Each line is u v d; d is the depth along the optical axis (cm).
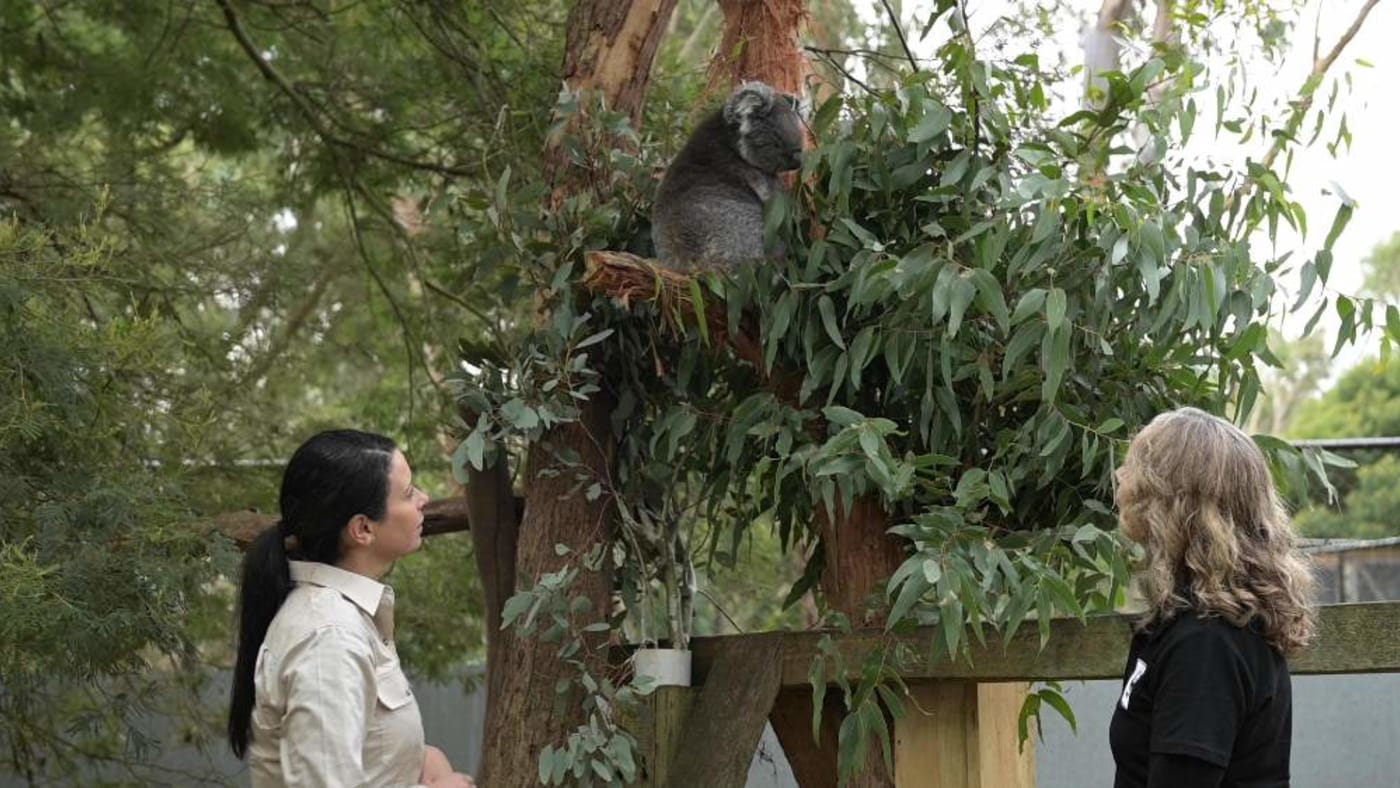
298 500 243
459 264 705
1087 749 619
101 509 439
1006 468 323
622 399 383
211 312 826
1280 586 222
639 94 415
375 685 231
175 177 666
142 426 522
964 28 330
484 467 414
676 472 382
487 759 382
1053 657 310
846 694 325
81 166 694
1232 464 227
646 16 411
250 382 700
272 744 232
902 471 299
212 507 647
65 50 698
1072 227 318
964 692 336
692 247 367
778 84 404
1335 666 279
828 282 338
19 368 435
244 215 696
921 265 302
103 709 582
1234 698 214
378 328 857
